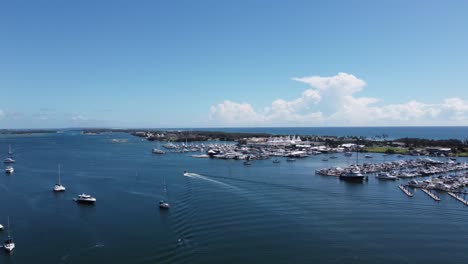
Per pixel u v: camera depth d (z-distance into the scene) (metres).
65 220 106.75
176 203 125.00
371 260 78.12
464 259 78.94
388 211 116.31
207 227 98.06
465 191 149.00
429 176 196.38
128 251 82.50
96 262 77.19
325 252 81.94
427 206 123.56
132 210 116.81
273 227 98.19
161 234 93.12
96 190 151.38
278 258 78.69
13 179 181.25
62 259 78.75
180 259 78.12
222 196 134.88
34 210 118.88
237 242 87.25
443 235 93.50
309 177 189.38
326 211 114.94
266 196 135.75
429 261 77.94
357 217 108.62
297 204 123.62
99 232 95.38
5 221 106.44
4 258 79.50
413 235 93.38
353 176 177.25
